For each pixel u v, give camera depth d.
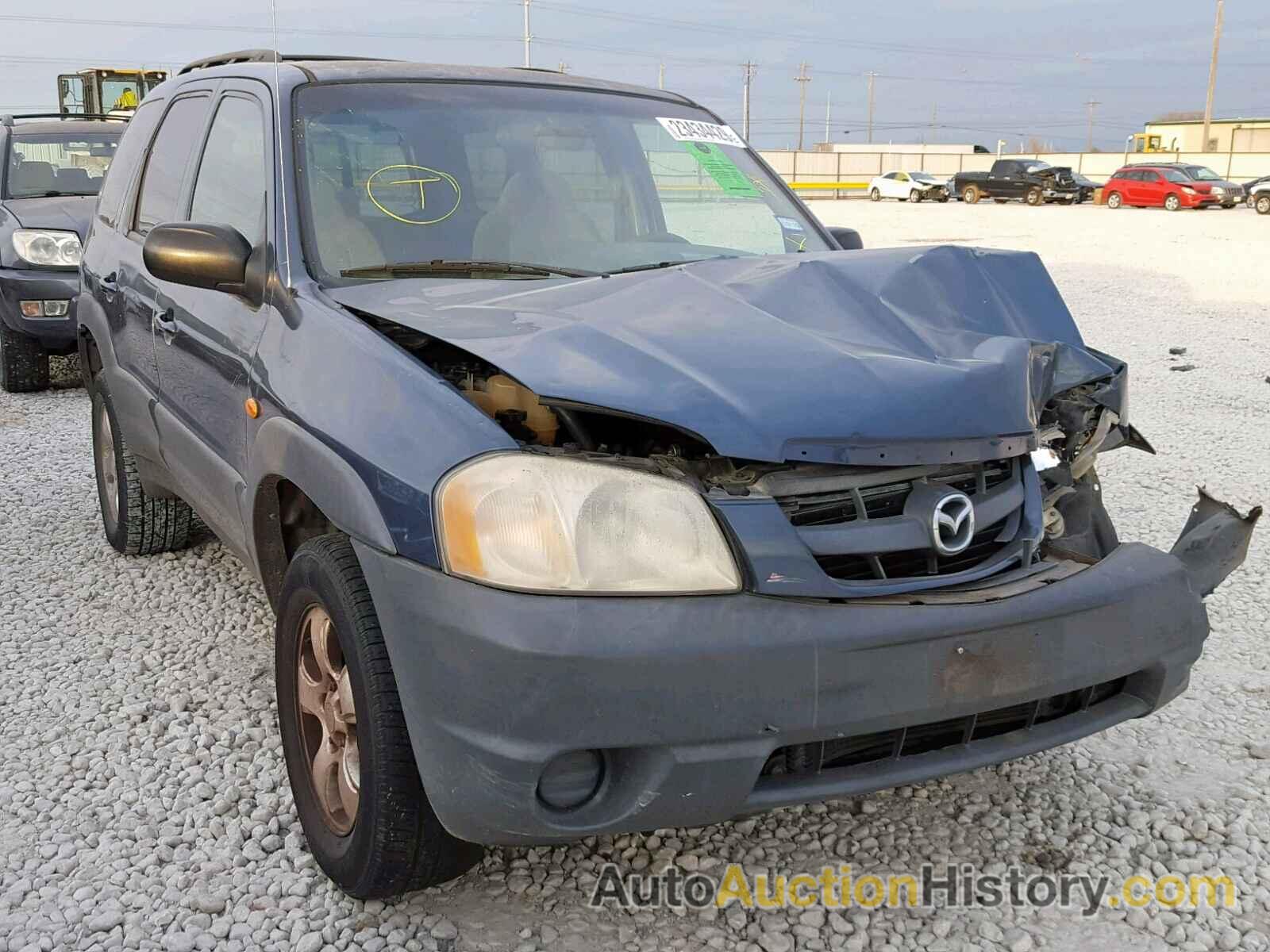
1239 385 8.62
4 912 2.47
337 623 2.32
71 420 7.44
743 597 2.06
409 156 3.20
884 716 2.11
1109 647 2.33
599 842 2.74
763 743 2.04
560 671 1.96
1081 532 2.87
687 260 3.28
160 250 2.88
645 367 2.20
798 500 2.16
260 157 3.19
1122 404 2.91
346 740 2.43
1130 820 2.87
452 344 2.32
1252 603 4.29
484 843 2.13
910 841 2.78
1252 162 51.06
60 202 8.52
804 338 2.37
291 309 2.76
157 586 4.41
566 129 3.50
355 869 2.36
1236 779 3.06
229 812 2.87
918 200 43.78
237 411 2.93
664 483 2.08
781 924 2.46
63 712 3.41
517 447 2.12
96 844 2.74
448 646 2.04
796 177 58.00
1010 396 2.36
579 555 2.01
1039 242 21.78
